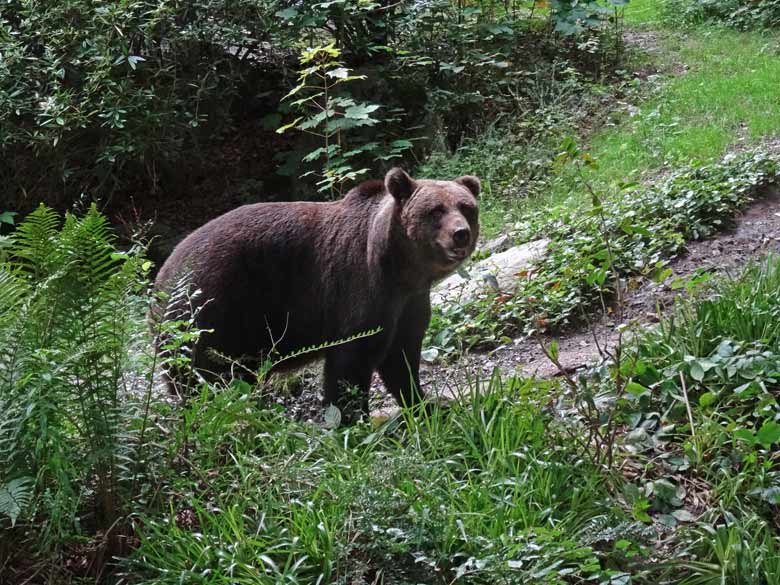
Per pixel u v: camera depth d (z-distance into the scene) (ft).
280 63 45.34
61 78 40.88
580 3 47.67
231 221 21.66
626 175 35.78
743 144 36.19
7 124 39.65
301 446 17.02
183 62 42.29
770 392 19.02
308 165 41.55
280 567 14.52
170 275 21.18
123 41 40.01
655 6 60.08
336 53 34.63
